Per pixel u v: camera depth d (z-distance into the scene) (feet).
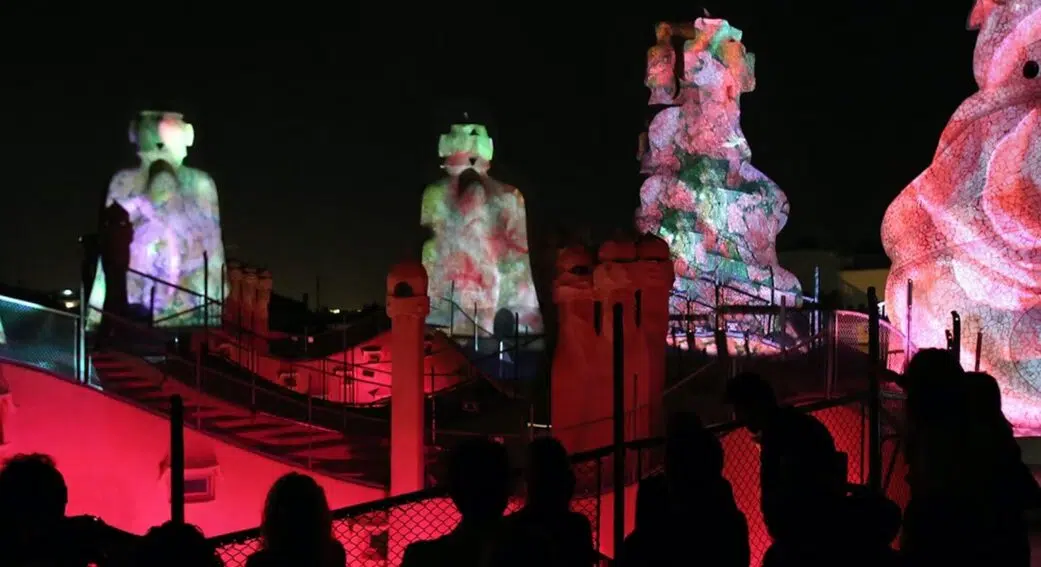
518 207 103.96
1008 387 49.62
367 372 72.33
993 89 53.06
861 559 16.87
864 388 41.19
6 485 14.92
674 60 90.07
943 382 18.45
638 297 42.63
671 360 56.70
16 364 42.75
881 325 45.73
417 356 42.75
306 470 44.75
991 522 17.97
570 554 16.10
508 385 67.92
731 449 36.81
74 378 44.14
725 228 85.56
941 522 18.03
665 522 17.47
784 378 44.16
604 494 37.86
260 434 48.57
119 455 44.50
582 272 44.45
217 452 45.01
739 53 89.25
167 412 45.21
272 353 73.67
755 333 60.44
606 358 42.68
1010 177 50.98
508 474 16.19
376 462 47.98
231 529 44.80
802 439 17.76
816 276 85.87
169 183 89.30
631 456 39.88
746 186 88.58
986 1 54.54
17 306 43.52
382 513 37.81
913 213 54.65
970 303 51.29
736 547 17.15
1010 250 50.47
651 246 42.65
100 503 44.21
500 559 14.34
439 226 101.50
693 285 81.10
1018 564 18.01
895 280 55.26
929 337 52.80
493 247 101.40
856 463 37.78
